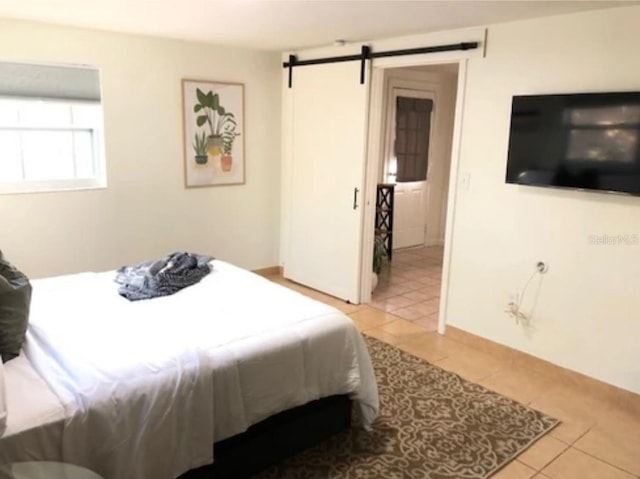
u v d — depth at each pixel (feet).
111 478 5.83
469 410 9.36
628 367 9.52
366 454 8.00
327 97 14.76
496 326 11.60
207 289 9.43
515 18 10.14
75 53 12.42
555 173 9.89
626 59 8.94
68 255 13.16
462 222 11.95
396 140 20.30
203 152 15.06
